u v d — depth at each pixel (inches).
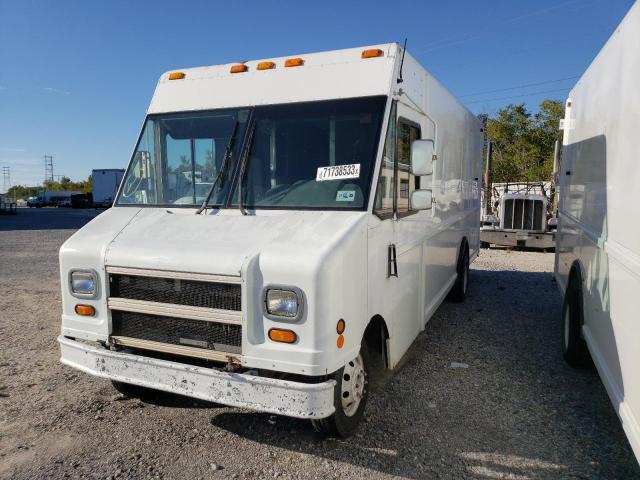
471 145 341.4
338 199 150.2
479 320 284.5
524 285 386.3
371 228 147.9
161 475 135.1
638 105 123.4
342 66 165.2
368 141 153.4
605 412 171.3
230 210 158.2
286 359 127.3
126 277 146.9
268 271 128.6
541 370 209.0
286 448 148.6
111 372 145.8
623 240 133.2
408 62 177.5
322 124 159.2
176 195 172.9
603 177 164.7
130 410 172.9
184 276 136.4
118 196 180.9
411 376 201.9
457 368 210.5
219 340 136.3
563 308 229.9
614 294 141.3
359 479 133.7
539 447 149.6
